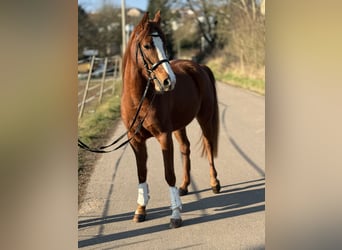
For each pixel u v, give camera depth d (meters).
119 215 3.78
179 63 4.44
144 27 3.33
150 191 4.43
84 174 5.04
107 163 5.55
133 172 5.13
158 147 6.64
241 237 3.26
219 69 21.09
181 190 4.32
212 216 3.73
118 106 10.60
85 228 3.50
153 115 3.42
